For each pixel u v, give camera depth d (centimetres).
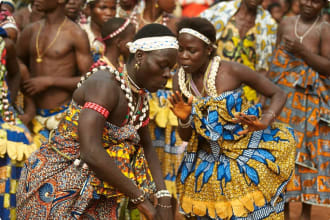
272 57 606
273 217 417
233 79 423
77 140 328
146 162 372
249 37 638
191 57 411
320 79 581
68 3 644
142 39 323
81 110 314
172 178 591
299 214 621
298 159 569
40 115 560
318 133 579
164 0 614
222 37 635
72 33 562
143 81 330
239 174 414
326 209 639
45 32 563
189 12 851
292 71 587
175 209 591
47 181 327
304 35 596
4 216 441
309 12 591
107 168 308
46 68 560
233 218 414
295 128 581
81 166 324
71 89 559
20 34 575
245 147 420
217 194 417
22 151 452
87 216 331
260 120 417
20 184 338
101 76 321
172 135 590
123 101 326
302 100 583
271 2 816
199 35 407
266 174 412
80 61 562
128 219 573
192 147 438
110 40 499
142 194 321
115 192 326
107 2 629
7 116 464
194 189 433
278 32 619
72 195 324
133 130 331
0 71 461
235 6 640
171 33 329
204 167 429
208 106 421
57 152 332
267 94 433
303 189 574
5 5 606
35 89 544
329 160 578
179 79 438
